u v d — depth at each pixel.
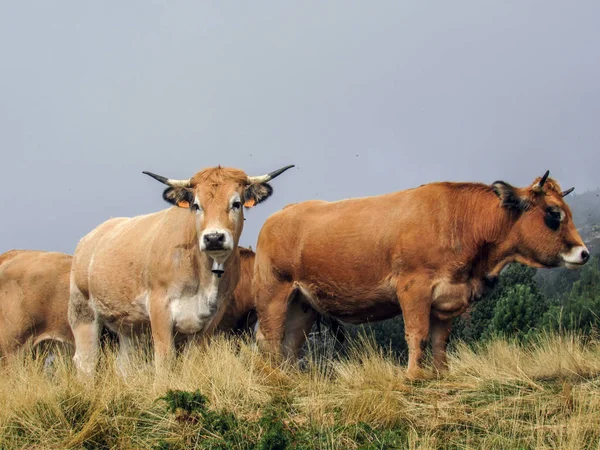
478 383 8.87
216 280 10.07
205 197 9.91
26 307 12.24
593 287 22.59
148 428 7.66
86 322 11.60
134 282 10.53
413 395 8.66
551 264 10.80
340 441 7.24
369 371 9.27
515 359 9.77
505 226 10.80
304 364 12.10
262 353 11.65
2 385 8.49
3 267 12.44
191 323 10.14
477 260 10.87
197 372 8.73
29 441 7.44
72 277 11.66
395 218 11.01
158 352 9.93
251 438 7.25
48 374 9.27
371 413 7.79
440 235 10.74
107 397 8.00
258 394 8.43
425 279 10.69
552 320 16.34
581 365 9.36
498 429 7.52
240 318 13.70
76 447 7.30
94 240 11.56
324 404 8.16
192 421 7.54
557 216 10.71
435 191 11.05
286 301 11.95
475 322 20.39
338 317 11.74
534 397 8.23
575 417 7.38
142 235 10.75
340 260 11.27
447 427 7.69
